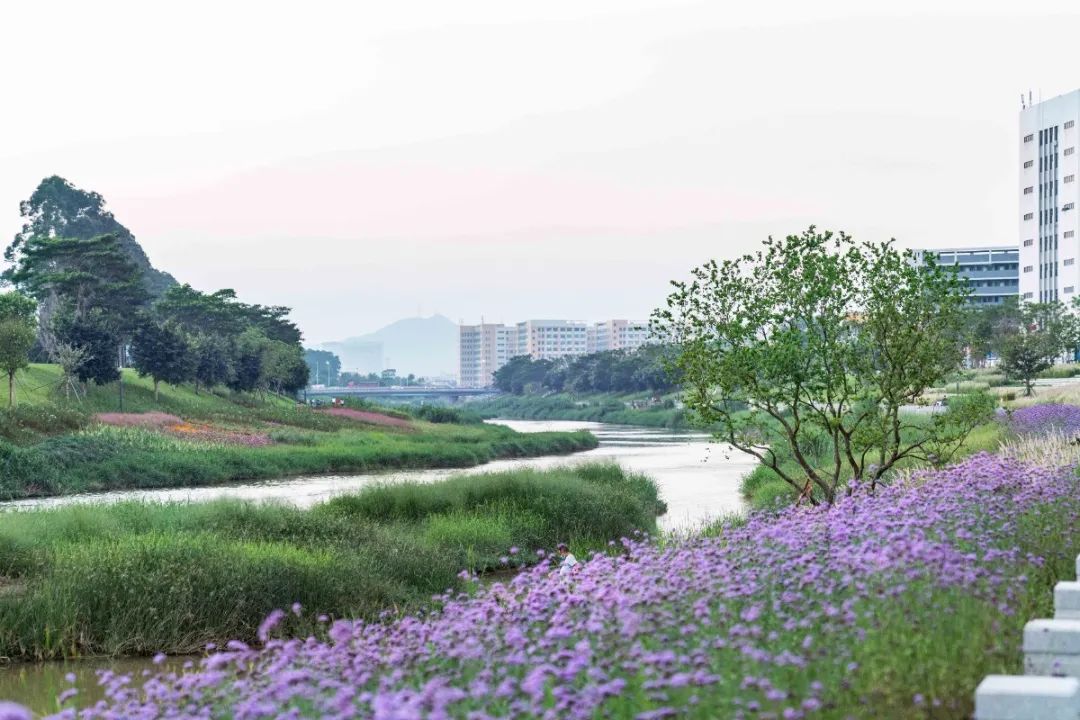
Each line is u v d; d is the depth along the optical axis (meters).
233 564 17.02
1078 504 11.95
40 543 20.14
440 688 6.31
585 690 6.02
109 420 63.53
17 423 54.31
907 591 7.84
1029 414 34.94
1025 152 145.00
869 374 19.97
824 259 19.58
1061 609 8.08
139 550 17.67
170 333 84.62
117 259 102.31
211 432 66.25
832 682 6.43
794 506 15.61
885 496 13.54
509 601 10.15
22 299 85.44
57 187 148.12
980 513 10.96
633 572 9.56
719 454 65.25
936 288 19.67
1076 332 93.44
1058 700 5.93
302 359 117.62
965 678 6.57
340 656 8.15
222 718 7.23
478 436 86.88
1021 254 146.50
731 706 6.06
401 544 21.20
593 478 34.12
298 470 57.59
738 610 8.24
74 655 15.05
